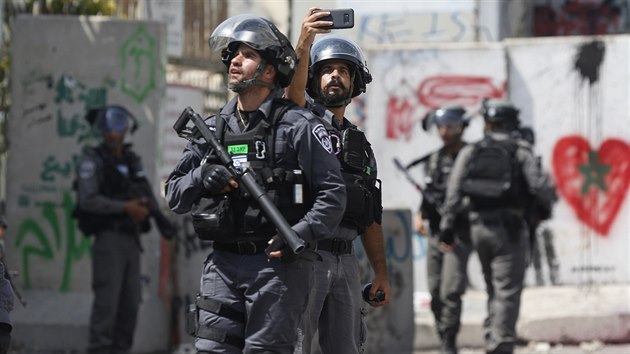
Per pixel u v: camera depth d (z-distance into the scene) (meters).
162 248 26.39
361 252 23.14
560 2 42.66
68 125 27.41
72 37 27.50
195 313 12.68
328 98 13.93
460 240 23.78
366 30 42.19
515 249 22.70
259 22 12.59
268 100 12.61
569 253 31.56
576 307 27.95
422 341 26.50
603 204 31.70
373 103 32.97
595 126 31.92
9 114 27.73
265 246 12.35
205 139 12.51
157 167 27.11
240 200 12.32
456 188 23.05
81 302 26.59
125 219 23.98
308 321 12.77
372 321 24.69
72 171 27.34
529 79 32.31
